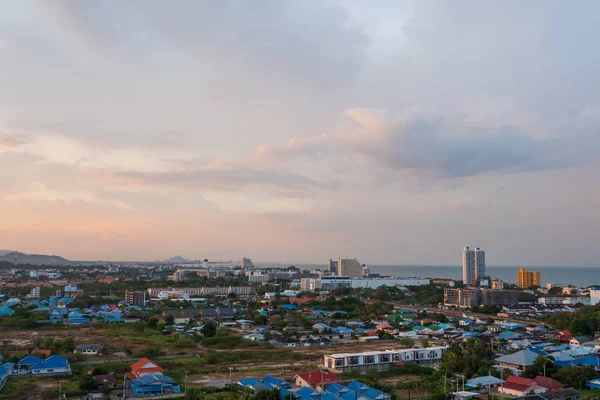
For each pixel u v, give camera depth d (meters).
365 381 127.62
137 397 114.75
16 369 137.12
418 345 193.38
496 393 116.81
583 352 159.75
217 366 151.38
